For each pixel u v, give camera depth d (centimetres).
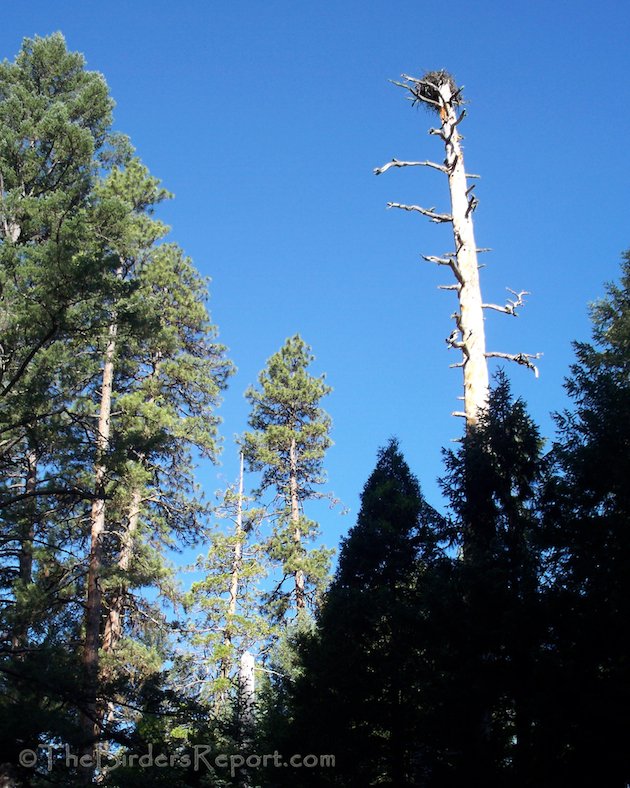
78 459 1512
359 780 1359
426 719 1215
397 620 1372
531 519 1281
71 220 1481
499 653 1173
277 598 2855
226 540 2914
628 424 1207
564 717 1036
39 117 2192
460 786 1155
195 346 2752
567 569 1193
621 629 1059
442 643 1228
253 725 1634
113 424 2238
